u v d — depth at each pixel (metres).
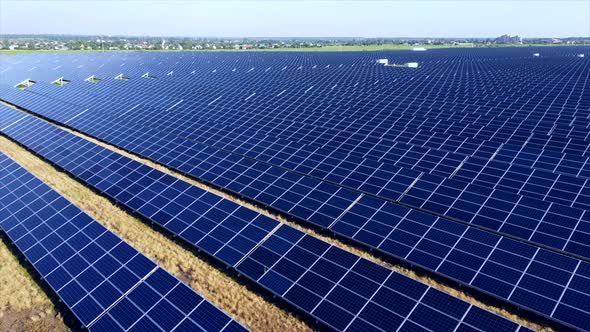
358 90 62.28
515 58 127.31
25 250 22.53
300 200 27.22
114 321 17.20
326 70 90.56
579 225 21.36
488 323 15.59
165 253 23.53
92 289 18.92
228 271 21.83
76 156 37.50
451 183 26.77
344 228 24.16
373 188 28.27
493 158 32.75
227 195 30.33
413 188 27.28
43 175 35.88
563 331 17.02
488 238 20.80
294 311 18.78
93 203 30.02
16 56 148.62
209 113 51.22
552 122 40.84
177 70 96.56
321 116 46.97
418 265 20.78
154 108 55.62
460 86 63.06
